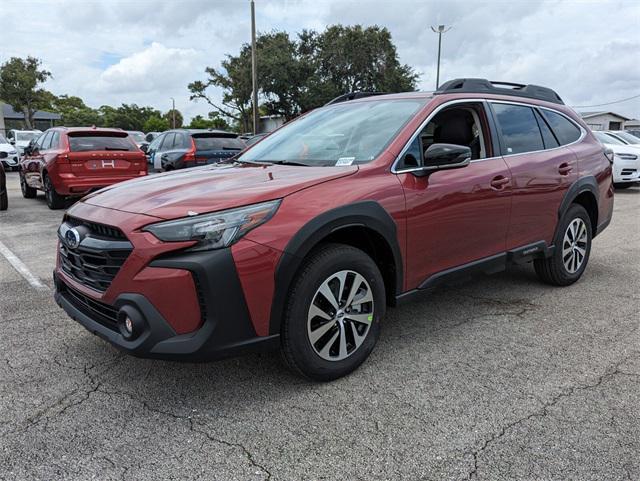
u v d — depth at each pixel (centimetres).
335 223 279
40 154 1018
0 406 272
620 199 1158
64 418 261
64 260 311
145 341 245
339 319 293
